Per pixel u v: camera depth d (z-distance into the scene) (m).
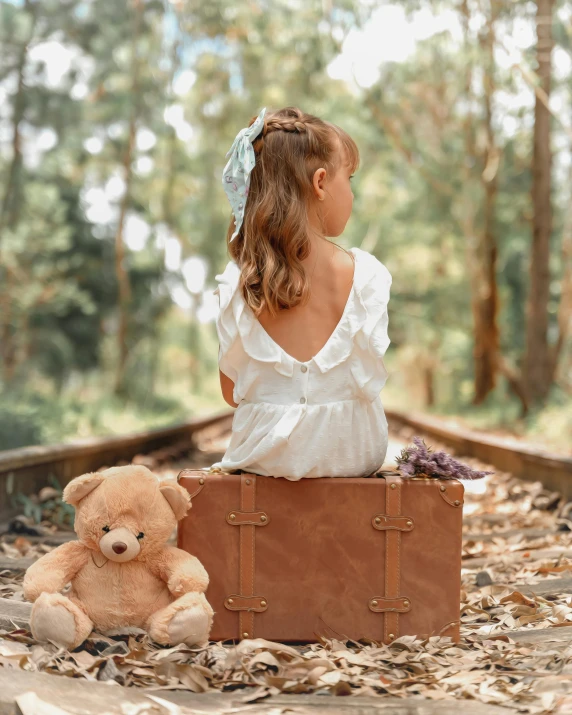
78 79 21.23
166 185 25.58
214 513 2.93
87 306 22.55
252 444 2.96
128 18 21.23
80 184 24.86
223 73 21.92
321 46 17.69
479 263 22.11
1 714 2.07
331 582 2.93
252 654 2.68
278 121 3.13
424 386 33.72
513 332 31.69
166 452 10.83
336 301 3.02
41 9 20.22
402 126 21.58
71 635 2.63
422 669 2.59
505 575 4.31
